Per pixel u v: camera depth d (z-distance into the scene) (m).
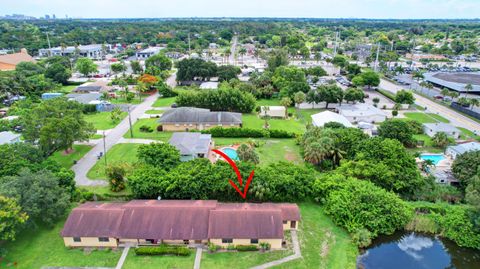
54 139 70.88
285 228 51.91
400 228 53.62
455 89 144.00
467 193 52.56
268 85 138.62
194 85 148.88
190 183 56.12
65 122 71.94
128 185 59.34
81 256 45.81
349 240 49.91
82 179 66.25
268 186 56.34
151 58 184.25
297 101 118.81
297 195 58.94
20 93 129.00
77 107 87.81
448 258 48.53
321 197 58.38
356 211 52.00
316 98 119.06
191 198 57.06
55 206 49.22
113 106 120.19
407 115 114.12
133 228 48.03
